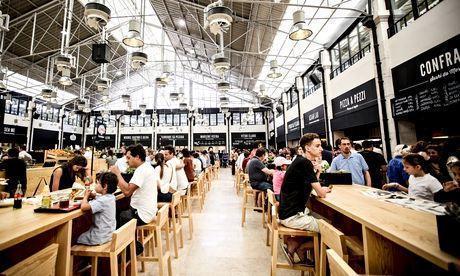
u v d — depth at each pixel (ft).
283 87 47.88
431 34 13.71
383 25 17.94
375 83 18.79
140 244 8.50
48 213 6.40
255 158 17.25
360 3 20.90
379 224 4.63
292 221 7.51
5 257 6.43
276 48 32.78
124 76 59.62
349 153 12.55
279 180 13.41
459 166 7.68
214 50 40.34
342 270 3.22
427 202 6.44
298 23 13.78
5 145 47.47
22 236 4.66
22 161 13.41
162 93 68.90
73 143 67.15
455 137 14.38
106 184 7.39
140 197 8.96
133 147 9.48
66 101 61.41
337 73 26.89
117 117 71.67
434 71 13.35
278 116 56.03
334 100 26.32
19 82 49.06
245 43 33.37
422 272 4.98
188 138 71.41
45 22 32.55
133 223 6.60
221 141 71.10
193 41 41.16
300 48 32.27
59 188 11.48
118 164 17.39
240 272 8.96
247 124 71.46
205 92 72.28
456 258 3.12
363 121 20.59
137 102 72.33
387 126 17.62
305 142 8.68
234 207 19.60
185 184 15.98
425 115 14.64
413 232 4.17
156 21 41.68
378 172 13.96
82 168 11.94
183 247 11.33
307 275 8.60
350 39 24.23
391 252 5.00
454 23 12.29
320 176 10.20
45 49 38.11
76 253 6.40
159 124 72.54
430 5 14.49
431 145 11.84
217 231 13.64
